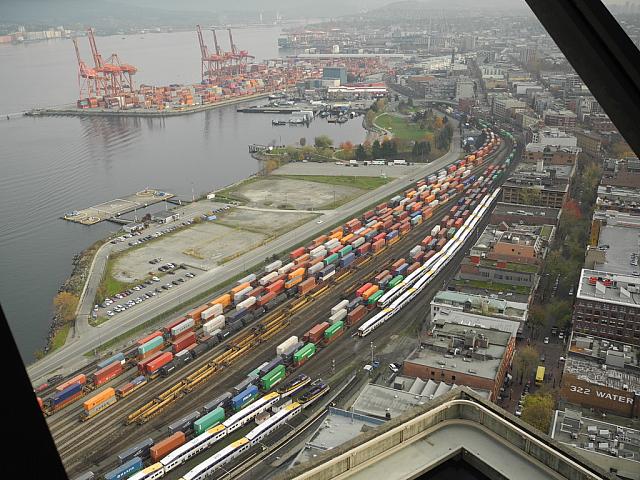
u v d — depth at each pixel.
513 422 2.39
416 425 2.42
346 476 2.24
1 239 22.22
